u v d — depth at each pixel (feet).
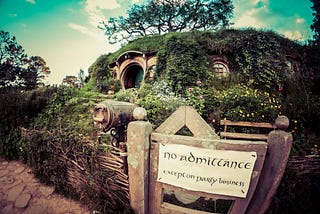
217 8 55.93
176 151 4.91
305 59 27.58
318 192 6.59
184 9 57.41
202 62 24.53
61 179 8.23
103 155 6.66
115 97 20.44
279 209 6.10
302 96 17.95
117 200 6.37
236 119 12.89
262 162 4.55
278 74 21.98
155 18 60.39
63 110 15.88
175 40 25.86
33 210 7.50
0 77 46.24
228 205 7.38
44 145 8.63
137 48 33.81
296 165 6.86
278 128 4.61
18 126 12.25
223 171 4.71
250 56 23.03
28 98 14.71
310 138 11.51
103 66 40.86
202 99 15.26
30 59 53.98
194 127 6.46
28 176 9.70
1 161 11.62
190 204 7.42
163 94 18.48
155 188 5.49
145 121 5.20
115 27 63.72
